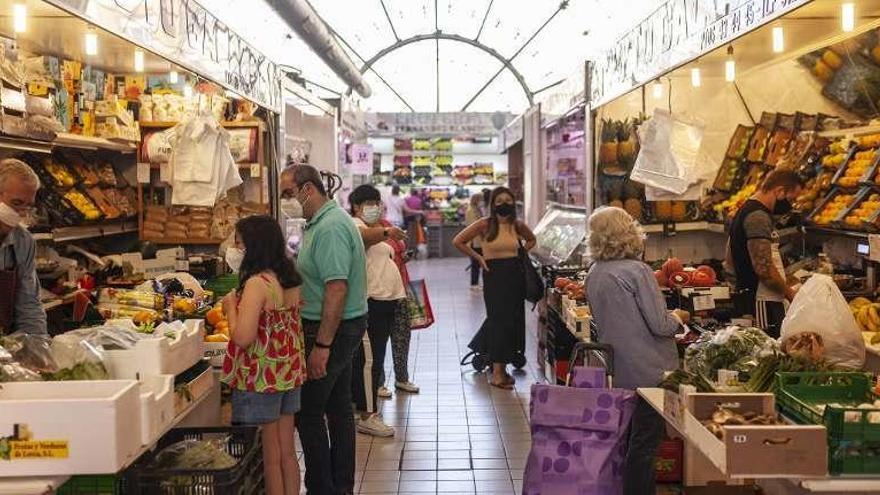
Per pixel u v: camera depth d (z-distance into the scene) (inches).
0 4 146.1
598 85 289.0
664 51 215.3
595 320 162.7
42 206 197.9
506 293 284.2
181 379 148.8
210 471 125.2
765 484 135.0
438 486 191.5
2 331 140.5
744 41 205.8
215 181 232.1
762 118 270.5
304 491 186.2
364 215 239.6
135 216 252.5
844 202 213.5
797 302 145.0
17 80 155.3
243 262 147.6
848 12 171.0
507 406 261.7
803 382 114.1
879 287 192.4
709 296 198.1
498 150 873.5
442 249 865.5
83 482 119.8
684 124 267.6
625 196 283.9
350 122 560.7
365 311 176.1
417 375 307.6
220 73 234.5
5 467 103.2
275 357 145.9
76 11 145.6
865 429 95.5
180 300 187.8
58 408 103.2
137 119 241.0
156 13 183.6
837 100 245.1
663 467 167.0
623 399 139.7
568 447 140.6
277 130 306.7
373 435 230.8
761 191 195.3
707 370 143.8
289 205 231.3
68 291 182.5
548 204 437.1
